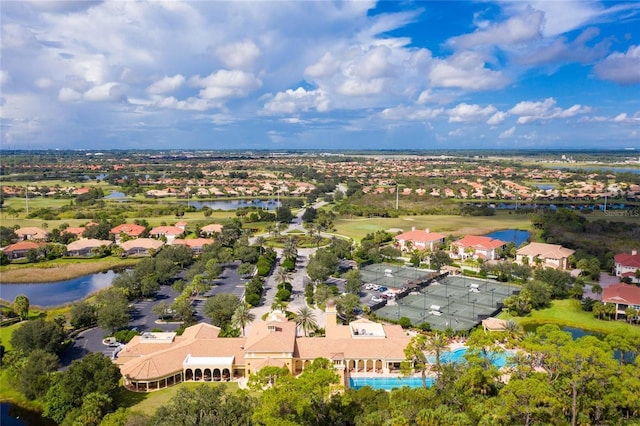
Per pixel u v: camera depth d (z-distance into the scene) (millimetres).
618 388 77000
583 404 79062
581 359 80062
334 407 84562
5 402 105938
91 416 87375
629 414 81688
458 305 163875
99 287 191750
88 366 99250
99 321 136250
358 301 151375
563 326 145625
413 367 102625
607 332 140125
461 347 126062
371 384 107938
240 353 114625
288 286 175875
